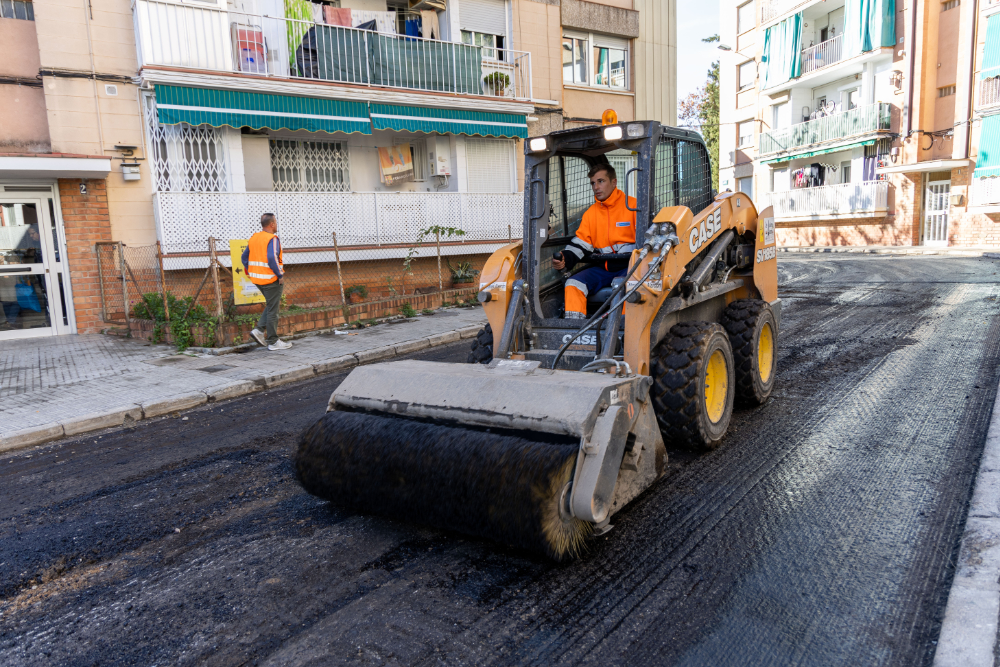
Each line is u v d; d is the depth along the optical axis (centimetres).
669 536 334
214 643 266
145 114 1166
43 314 1129
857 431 470
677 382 418
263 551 343
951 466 400
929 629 252
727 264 536
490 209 1529
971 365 612
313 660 251
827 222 2905
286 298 1313
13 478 488
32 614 298
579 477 296
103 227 1149
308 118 1271
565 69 1748
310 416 609
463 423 335
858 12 2545
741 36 3375
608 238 475
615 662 241
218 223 1198
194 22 1162
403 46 1401
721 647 247
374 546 342
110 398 677
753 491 382
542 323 454
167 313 1002
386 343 923
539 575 305
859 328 826
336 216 1320
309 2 1309
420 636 262
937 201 2455
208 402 688
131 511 409
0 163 976
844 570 296
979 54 2209
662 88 1934
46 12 1077
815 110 2986
